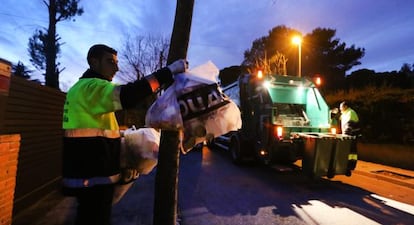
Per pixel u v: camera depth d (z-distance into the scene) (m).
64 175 1.69
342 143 6.56
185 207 5.10
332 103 12.31
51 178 5.58
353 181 7.41
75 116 1.67
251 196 5.84
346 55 31.20
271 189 6.41
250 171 8.34
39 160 4.97
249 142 8.95
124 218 4.25
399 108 9.44
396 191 6.47
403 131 9.15
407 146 8.76
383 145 9.58
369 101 10.41
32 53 26.00
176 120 1.68
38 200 4.92
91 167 1.66
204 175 7.74
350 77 24.53
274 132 7.27
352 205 5.38
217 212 4.86
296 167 7.31
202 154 11.75
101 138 1.71
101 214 1.71
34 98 4.77
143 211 4.57
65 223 3.99
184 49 2.49
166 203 2.33
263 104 7.89
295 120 8.62
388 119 9.67
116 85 1.62
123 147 2.09
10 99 3.97
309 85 8.95
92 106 1.65
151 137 2.15
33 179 4.76
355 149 6.78
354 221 4.57
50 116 5.46
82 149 1.65
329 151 6.51
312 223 4.45
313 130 7.81
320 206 5.28
